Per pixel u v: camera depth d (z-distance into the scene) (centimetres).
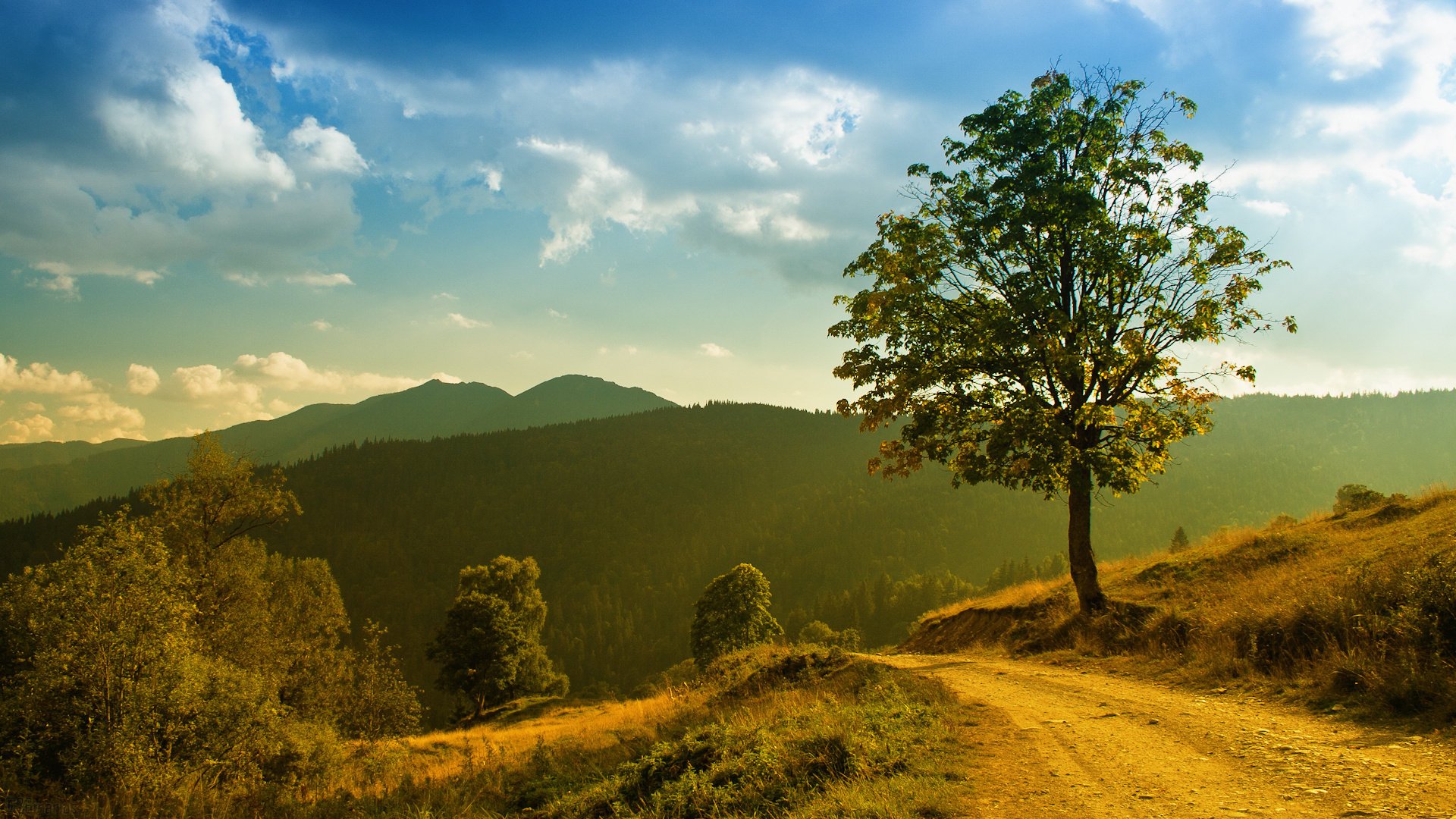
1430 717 721
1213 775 636
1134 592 1827
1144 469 1712
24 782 1433
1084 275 1778
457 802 1150
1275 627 1107
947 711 980
